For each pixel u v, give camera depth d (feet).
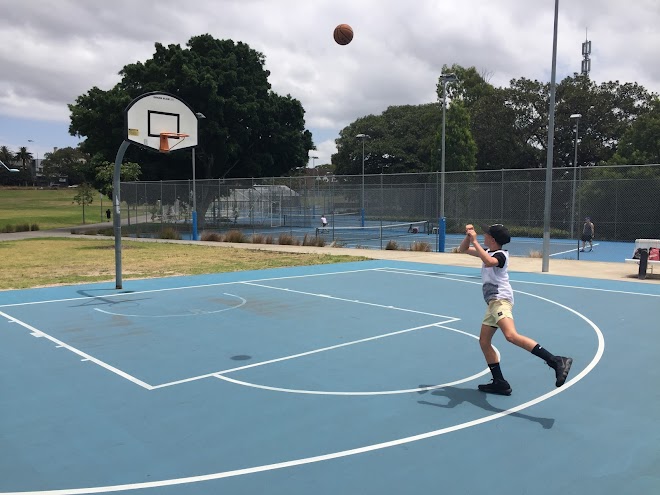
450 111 135.13
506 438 16.53
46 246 89.45
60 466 14.97
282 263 65.36
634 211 105.81
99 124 125.49
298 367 23.98
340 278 52.54
